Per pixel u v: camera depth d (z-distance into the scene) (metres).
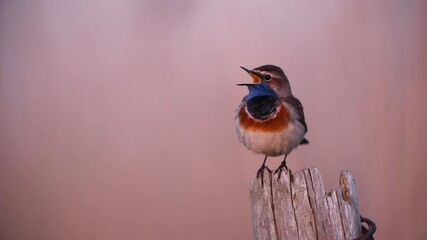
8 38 13.11
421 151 11.70
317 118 12.04
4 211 12.84
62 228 12.56
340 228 7.04
